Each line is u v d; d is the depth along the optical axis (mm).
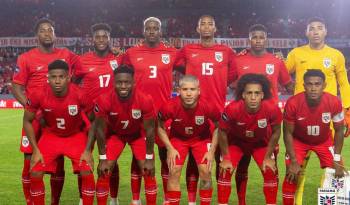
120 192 7551
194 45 6848
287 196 5746
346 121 6723
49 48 6461
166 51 6793
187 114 5676
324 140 5949
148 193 5820
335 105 5695
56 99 5590
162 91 6746
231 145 5926
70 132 5820
